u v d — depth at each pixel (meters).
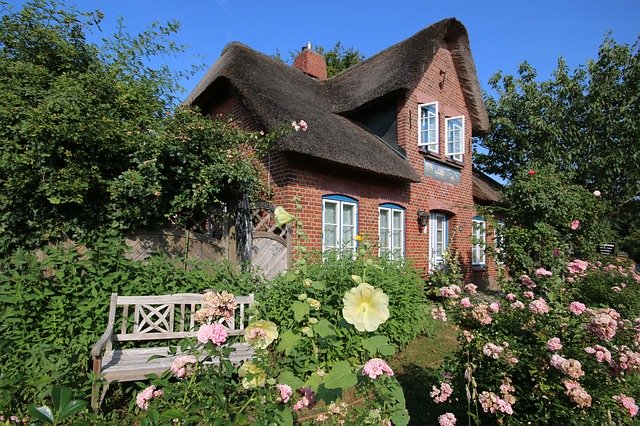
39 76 4.79
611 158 12.95
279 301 4.16
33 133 3.89
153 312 3.82
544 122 13.96
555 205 8.20
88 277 3.93
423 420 3.24
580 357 2.67
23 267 3.81
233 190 5.63
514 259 8.18
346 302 1.90
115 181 4.44
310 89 10.83
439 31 9.82
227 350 1.94
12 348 3.01
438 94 10.75
